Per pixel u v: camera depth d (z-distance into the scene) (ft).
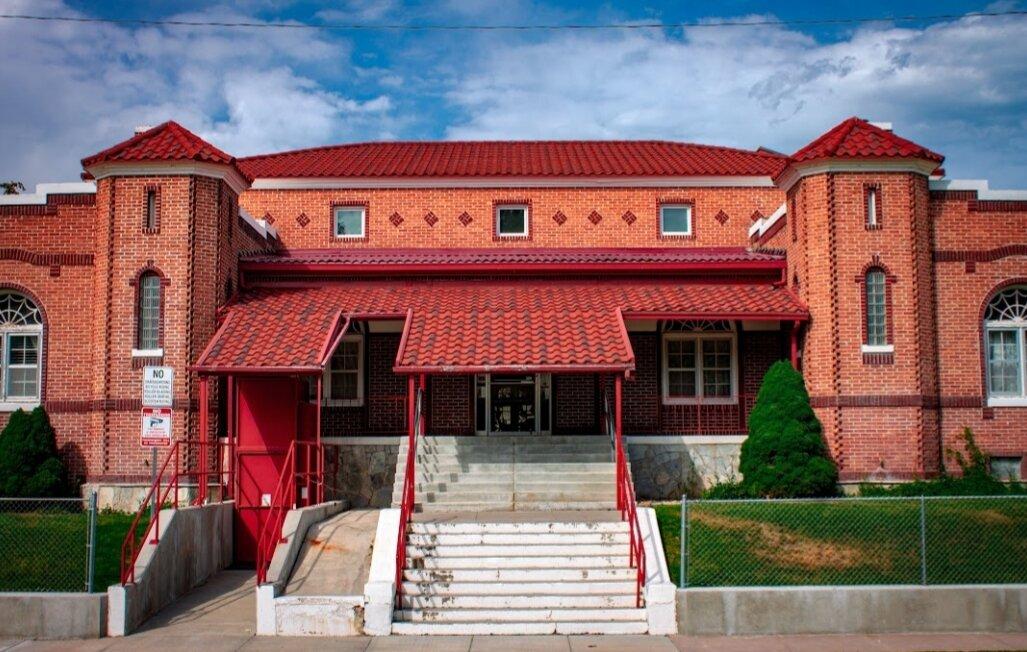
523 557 48.83
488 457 64.13
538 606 45.34
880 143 67.31
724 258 73.26
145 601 45.78
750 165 89.20
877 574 46.03
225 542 58.54
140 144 67.41
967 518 52.85
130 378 64.69
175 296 65.16
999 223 68.54
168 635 43.42
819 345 65.57
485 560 48.44
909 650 40.40
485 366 56.85
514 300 69.36
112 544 52.39
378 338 74.64
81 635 42.93
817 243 66.44
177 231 65.72
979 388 67.26
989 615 43.62
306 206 86.28
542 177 86.07
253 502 60.23
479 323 63.98
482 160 92.99
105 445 64.18
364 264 72.54
